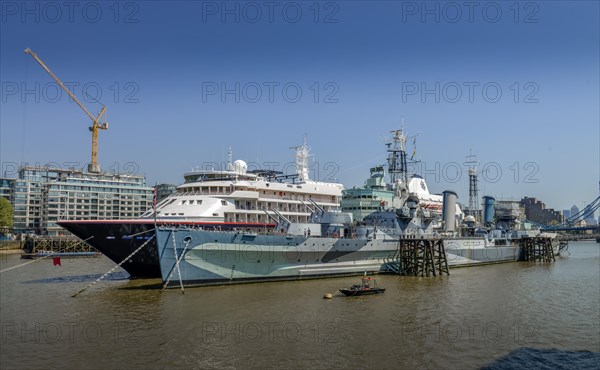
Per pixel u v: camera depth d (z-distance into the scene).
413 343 27.39
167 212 58.56
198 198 60.94
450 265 66.94
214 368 23.06
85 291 42.69
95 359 24.23
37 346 26.25
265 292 41.22
